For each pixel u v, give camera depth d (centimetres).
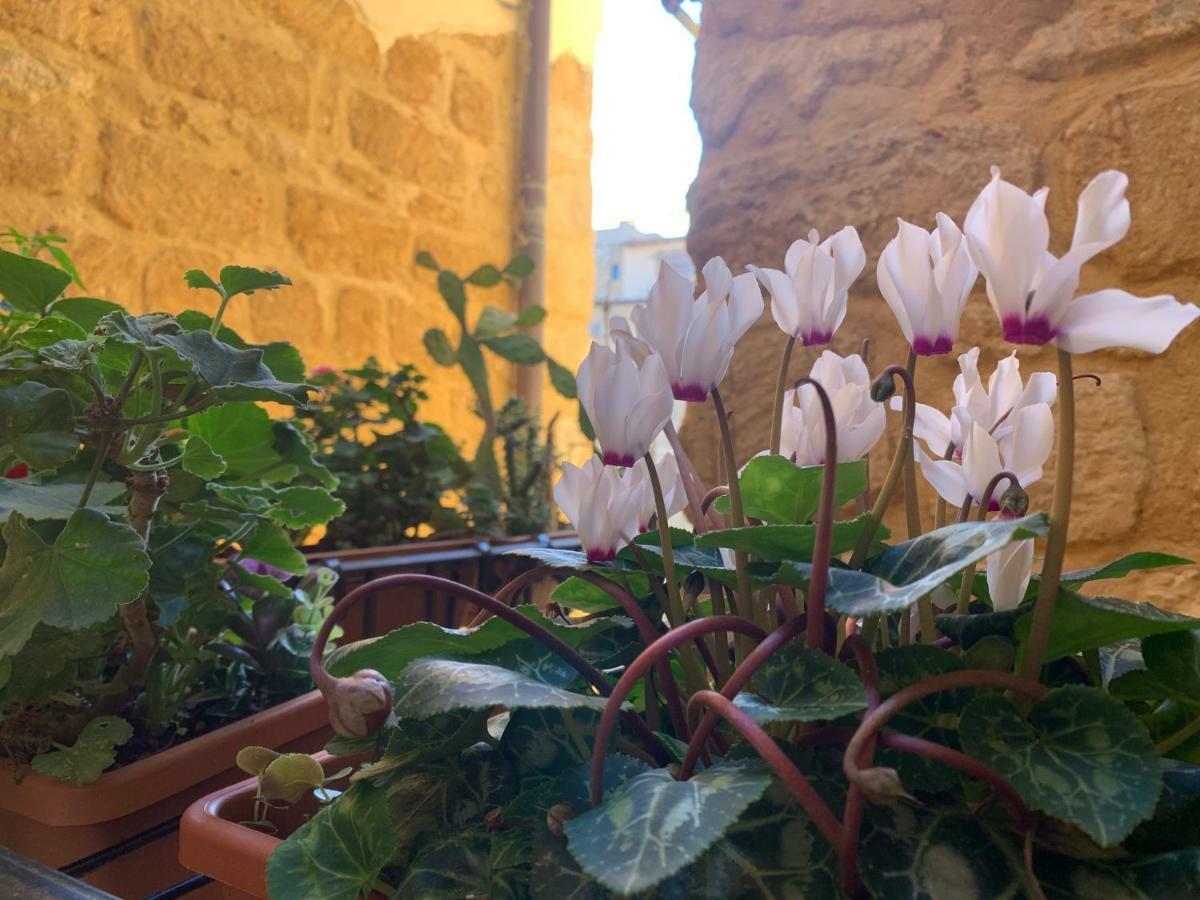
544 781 35
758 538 30
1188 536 73
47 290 57
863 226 87
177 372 54
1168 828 28
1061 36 80
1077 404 77
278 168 141
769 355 90
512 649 36
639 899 27
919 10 86
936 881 26
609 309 221
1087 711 26
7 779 49
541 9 185
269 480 66
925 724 29
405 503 123
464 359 136
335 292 151
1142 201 76
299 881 34
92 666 56
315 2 145
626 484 36
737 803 24
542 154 187
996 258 27
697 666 35
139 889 50
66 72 113
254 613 65
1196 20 74
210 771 52
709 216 95
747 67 94
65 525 47
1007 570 32
